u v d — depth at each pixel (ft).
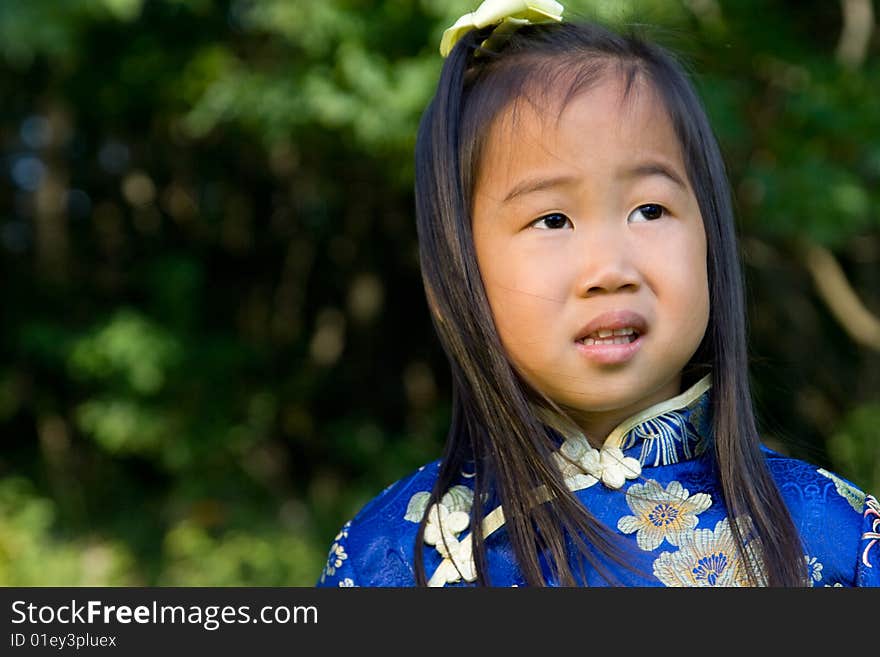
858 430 21.44
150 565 22.61
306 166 23.86
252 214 26.30
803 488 5.43
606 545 5.19
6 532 21.29
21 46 17.28
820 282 22.06
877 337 21.84
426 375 27.20
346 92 18.56
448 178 5.46
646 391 5.13
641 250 5.05
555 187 5.09
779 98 19.13
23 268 25.36
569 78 5.25
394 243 26.35
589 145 5.07
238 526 23.30
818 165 17.75
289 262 26.66
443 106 5.57
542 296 5.06
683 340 5.10
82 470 25.53
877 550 5.20
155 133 24.59
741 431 5.47
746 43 18.67
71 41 18.19
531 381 5.29
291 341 26.78
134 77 21.30
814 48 20.04
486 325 5.32
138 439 23.41
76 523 24.17
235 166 25.21
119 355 22.56
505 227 5.22
